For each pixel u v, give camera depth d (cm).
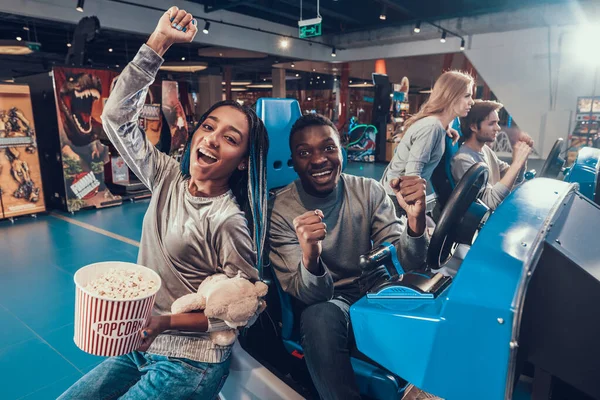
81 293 86
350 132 1196
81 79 554
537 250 76
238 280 105
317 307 124
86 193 579
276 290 147
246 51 1096
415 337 80
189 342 110
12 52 764
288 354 146
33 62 1195
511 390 72
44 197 559
